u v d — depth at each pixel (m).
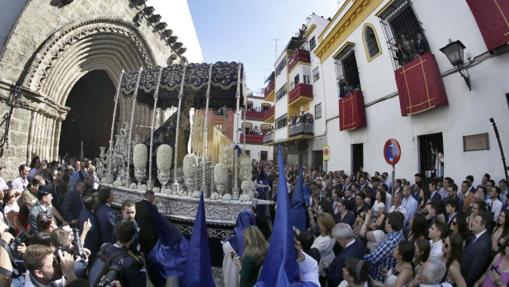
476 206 3.89
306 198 7.40
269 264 2.21
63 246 2.53
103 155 7.88
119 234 2.65
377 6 13.02
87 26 10.38
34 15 8.73
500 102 7.72
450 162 9.22
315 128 20.69
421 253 3.06
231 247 3.82
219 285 4.31
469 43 8.54
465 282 3.02
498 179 7.70
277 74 29.27
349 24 15.57
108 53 12.00
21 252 3.04
